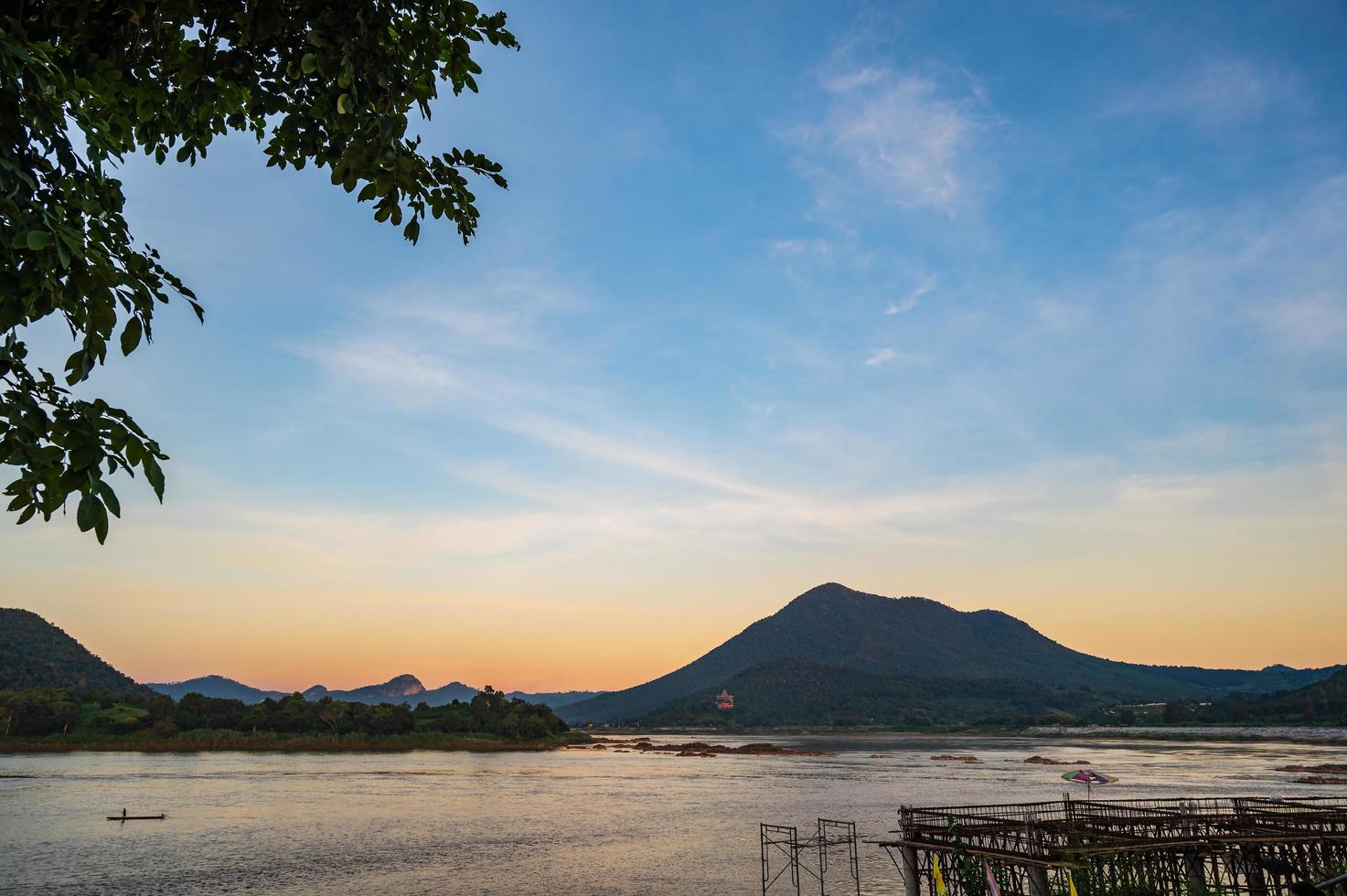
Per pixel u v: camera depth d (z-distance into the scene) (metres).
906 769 158.75
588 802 100.25
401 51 8.23
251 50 7.60
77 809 85.12
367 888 51.31
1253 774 126.06
